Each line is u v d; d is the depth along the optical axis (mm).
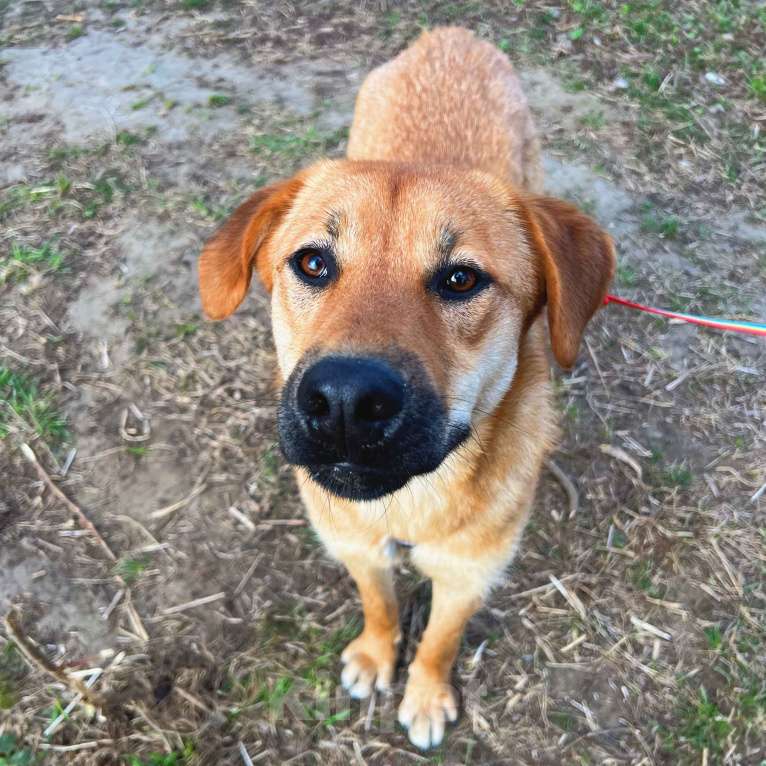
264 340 680
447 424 333
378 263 352
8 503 569
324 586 550
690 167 873
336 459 314
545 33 1046
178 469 599
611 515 588
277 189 442
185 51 986
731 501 598
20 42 994
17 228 745
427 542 422
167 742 471
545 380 442
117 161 819
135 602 533
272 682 502
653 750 486
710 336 708
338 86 944
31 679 492
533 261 411
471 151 580
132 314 687
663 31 1054
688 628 534
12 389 628
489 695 506
